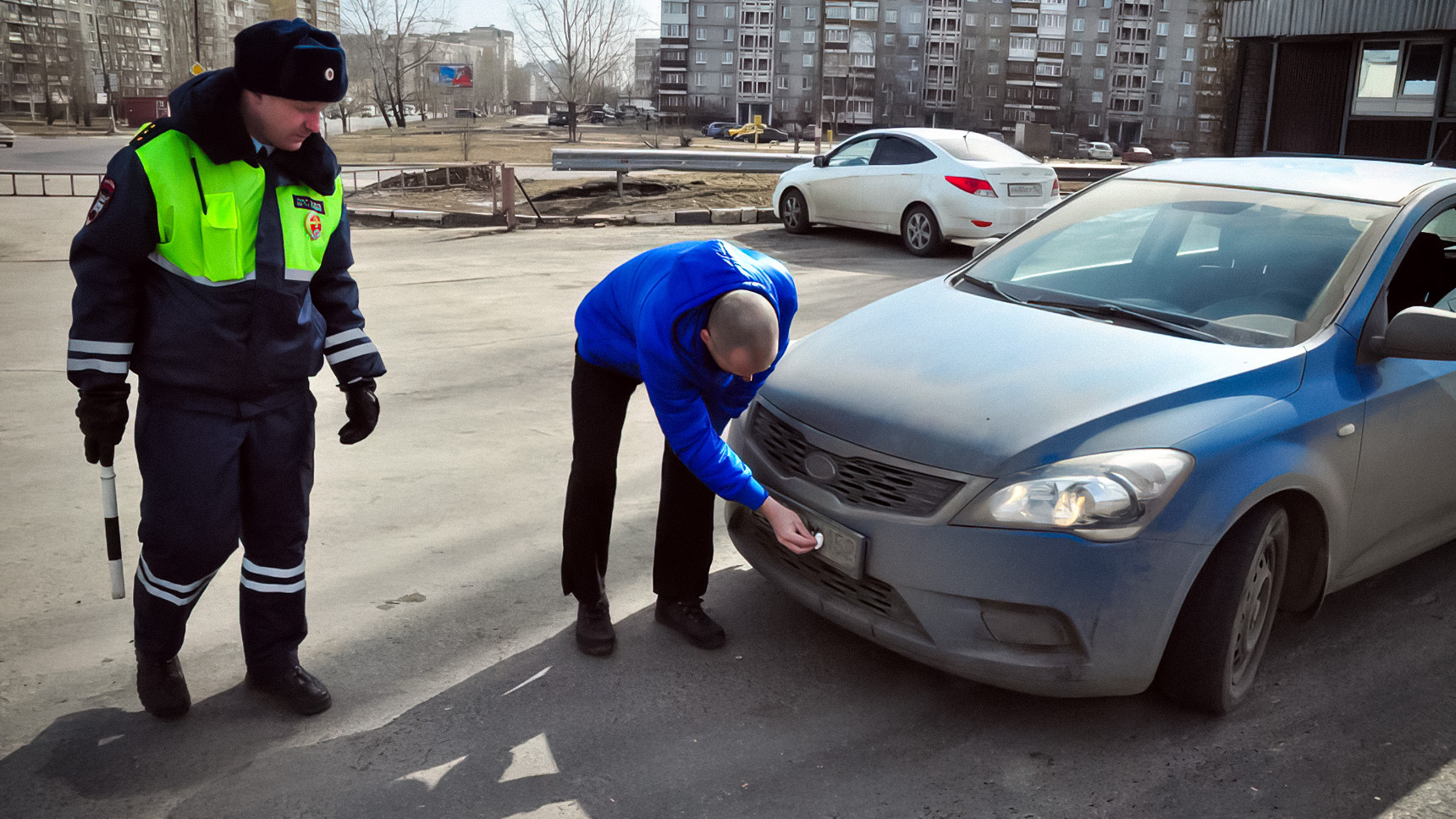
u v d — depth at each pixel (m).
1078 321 3.09
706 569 3.05
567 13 56.03
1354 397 2.78
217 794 2.31
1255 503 2.48
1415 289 3.18
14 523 3.71
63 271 9.68
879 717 2.69
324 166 2.33
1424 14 17.19
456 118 100.44
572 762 2.47
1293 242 3.20
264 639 2.60
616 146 54.00
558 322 7.41
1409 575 3.53
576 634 3.00
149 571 2.42
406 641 3.01
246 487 2.46
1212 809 2.33
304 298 2.38
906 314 3.28
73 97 70.31
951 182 10.62
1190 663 2.55
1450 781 2.44
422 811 2.27
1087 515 2.35
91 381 2.18
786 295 2.49
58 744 2.47
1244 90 20.59
